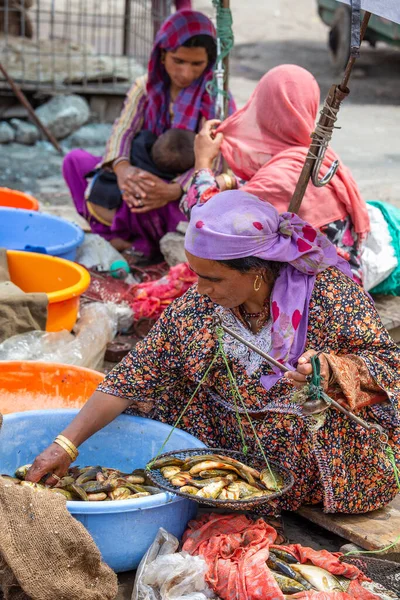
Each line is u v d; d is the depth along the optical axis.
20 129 7.96
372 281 3.81
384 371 2.38
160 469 2.53
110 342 3.79
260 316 2.48
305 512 2.64
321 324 2.43
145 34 8.80
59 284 3.84
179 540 2.51
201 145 3.41
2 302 3.35
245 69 11.66
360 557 2.40
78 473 2.63
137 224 4.68
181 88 4.55
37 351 3.38
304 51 13.08
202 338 2.53
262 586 2.20
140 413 2.90
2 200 4.80
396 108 10.22
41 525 2.13
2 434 2.73
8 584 2.15
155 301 3.85
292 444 2.54
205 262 2.31
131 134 4.68
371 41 11.52
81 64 8.38
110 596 2.20
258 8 15.74
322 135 2.59
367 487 2.58
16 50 8.27
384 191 6.82
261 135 3.30
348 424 2.49
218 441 2.78
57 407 3.16
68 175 4.96
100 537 2.35
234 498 2.38
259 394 2.53
